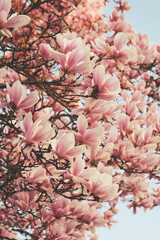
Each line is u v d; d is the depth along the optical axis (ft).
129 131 5.35
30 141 4.19
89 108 4.52
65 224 5.24
